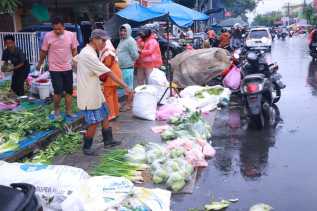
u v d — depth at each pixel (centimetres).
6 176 475
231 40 2409
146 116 933
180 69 1279
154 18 1338
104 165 617
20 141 731
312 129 860
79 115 898
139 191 490
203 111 1007
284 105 1109
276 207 516
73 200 438
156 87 1030
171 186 557
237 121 943
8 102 1026
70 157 696
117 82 666
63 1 1459
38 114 872
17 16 1567
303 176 612
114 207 449
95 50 671
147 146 666
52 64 845
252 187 577
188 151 657
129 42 1000
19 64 1069
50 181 468
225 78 1215
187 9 1358
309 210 507
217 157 705
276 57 2652
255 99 858
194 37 2420
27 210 314
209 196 548
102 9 1919
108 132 739
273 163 670
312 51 2347
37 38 1359
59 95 858
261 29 2859
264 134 835
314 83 1472
